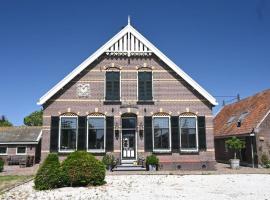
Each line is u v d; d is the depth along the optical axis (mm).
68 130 22922
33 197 12547
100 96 23484
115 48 23984
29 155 33906
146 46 24141
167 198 12039
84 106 23250
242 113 31578
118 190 13930
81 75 23625
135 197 12273
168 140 23234
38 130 38625
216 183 16172
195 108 23734
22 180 17656
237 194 12922
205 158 23188
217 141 34375
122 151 23188
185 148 23234
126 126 23547
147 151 22953
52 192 13625
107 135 22969
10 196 12828
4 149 35969
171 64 23906
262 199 11828
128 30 24312
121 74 23891
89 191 13742
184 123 23578
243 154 28047
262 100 29203
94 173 15312
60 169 15102
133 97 23641
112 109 23391
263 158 25234
